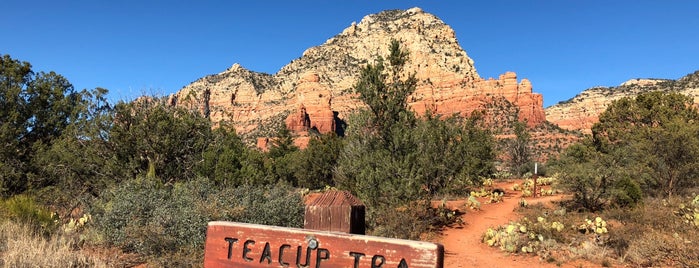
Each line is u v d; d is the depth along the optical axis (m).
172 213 9.69
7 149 20.64
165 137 17.31
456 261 11.19
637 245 10.97
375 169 15.06
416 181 14.38
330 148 33.19
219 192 11.52
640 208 16.19
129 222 9.38
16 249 6.64
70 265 6.46
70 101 26.20
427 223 15.23
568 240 12.90
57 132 25.20
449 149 20.25
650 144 21.33
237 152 20.95
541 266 10.69
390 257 2.06
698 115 35.31
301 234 2.23
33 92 24.61
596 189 18.22
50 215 10.10
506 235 13.06
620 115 38.00
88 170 17.03
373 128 16.80
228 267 2.34
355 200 2.39
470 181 22.42
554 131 111.50
